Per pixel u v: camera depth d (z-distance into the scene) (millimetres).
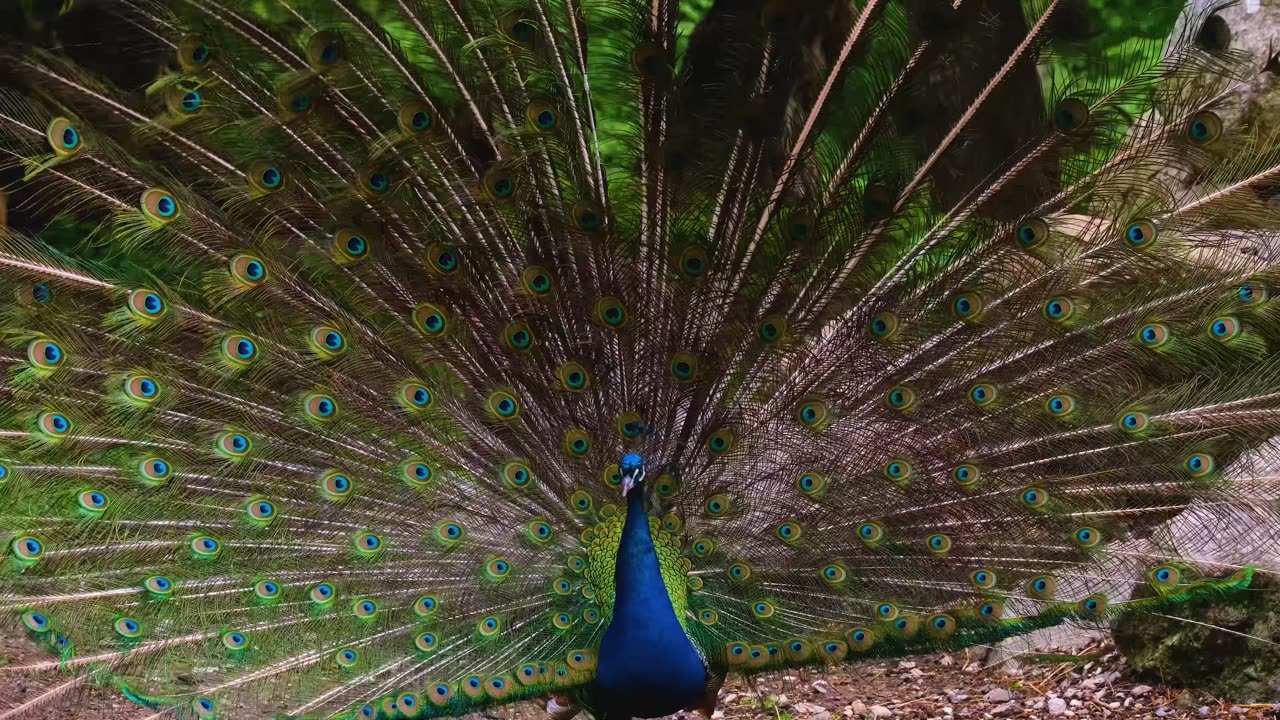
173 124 4844
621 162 5059
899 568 5352
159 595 5059
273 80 4863
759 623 5496
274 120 4852
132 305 4988
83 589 4988
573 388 5391
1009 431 5188
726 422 5375
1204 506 5074
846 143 4742
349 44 4809
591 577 5516
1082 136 4613
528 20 4797
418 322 5281
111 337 5055
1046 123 4633
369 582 5359
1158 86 4570
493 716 6715
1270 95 6836
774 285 5129
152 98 4902
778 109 4691
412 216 5160
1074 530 5207
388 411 5344
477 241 5207
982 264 4969
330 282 5199
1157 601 5152
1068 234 4938
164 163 4980
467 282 5281
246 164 4988
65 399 5055
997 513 5250
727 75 4750
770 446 5367
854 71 4543
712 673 5516
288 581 5262
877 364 5188
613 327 5281
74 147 4836
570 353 5383
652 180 4973
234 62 4832
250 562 5238
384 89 4895
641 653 5211
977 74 4539
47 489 5043
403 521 5426
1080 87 4664
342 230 5117
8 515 4965
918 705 6941
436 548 5441
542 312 5312
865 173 4809
